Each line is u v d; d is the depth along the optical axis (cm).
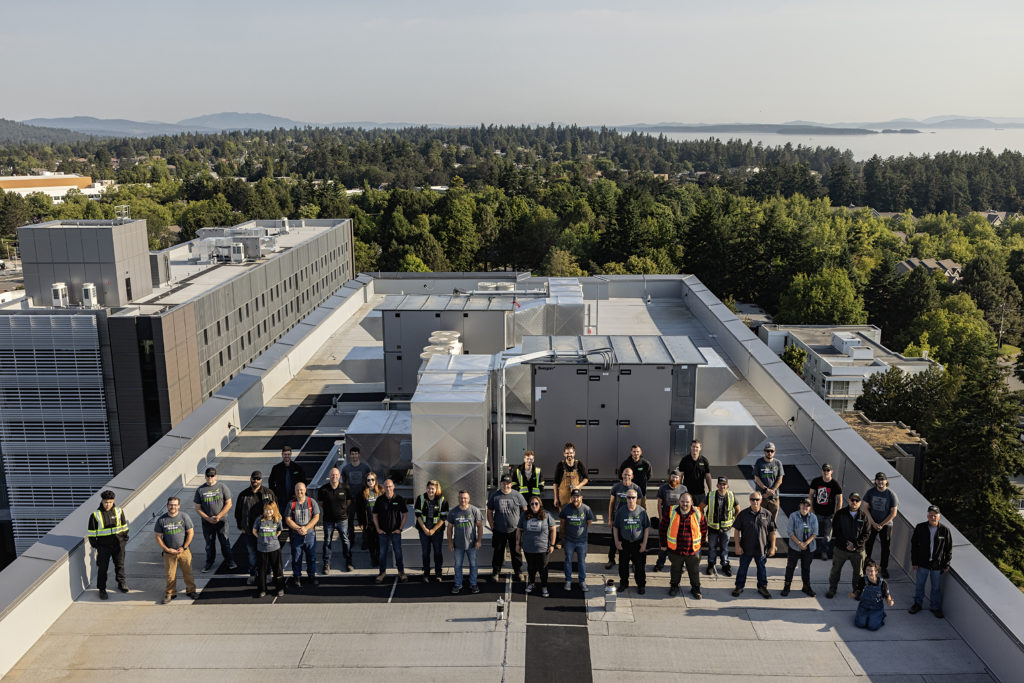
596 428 1445
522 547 1192
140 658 1057
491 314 2005
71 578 1192
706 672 1023
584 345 1505
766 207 18412
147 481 1450
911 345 9038
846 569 1288
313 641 1095
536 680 1008
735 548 1349
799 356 7956
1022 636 962
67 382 4756
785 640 1091
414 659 1052
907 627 1118
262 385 2095
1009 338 11144
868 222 17838
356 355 2083
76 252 5166
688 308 3209
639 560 1197
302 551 1243
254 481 1227
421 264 12044
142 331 4719
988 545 3759
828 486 1281
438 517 1218
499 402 1412
